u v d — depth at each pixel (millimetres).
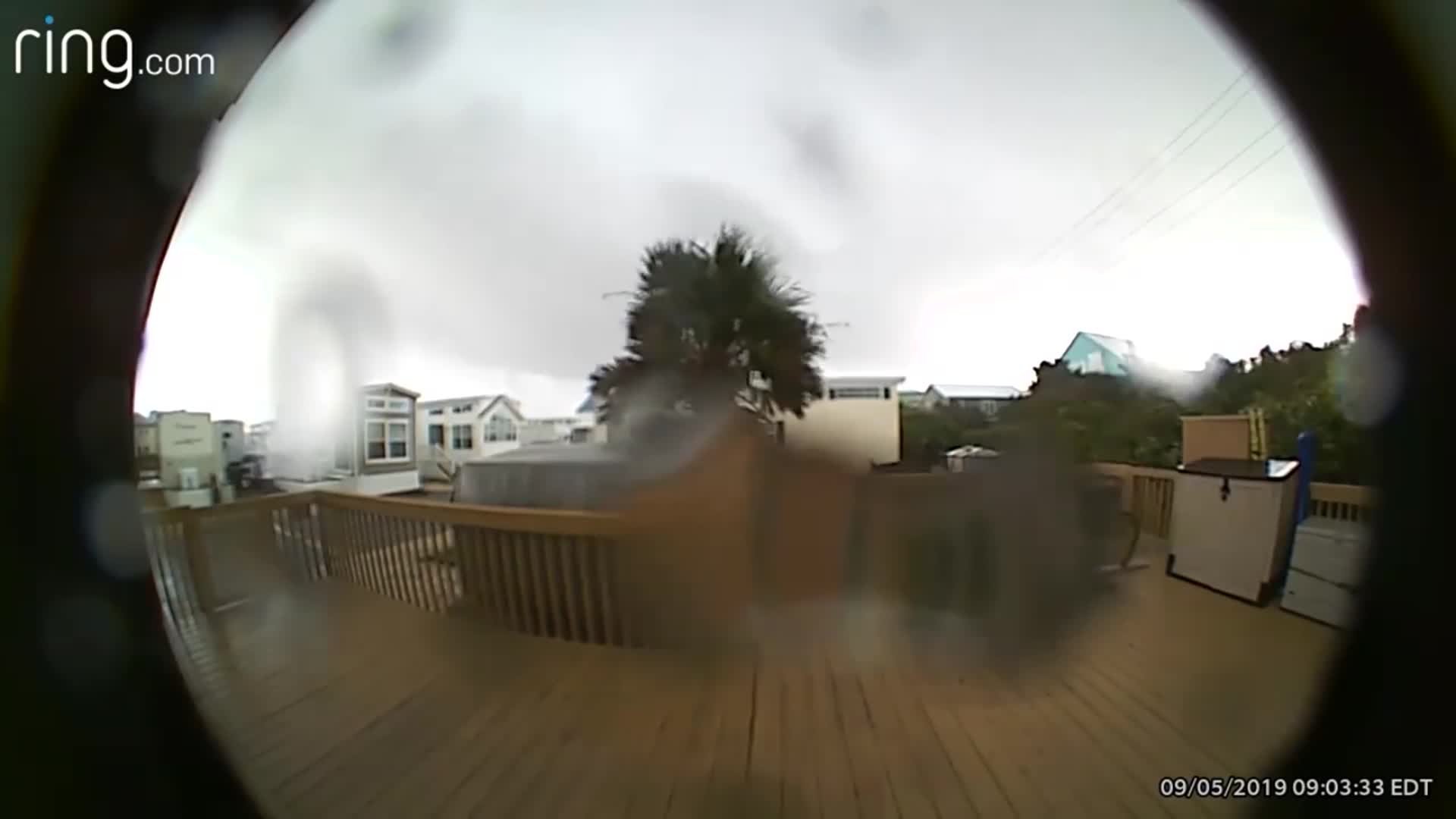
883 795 1874
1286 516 2947
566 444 5145
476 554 3402
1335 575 2471
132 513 1951
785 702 2404
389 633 2990
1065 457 4422
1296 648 2541
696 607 3025
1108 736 2111
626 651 2854
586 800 1886
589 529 3225
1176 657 2570
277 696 2414
